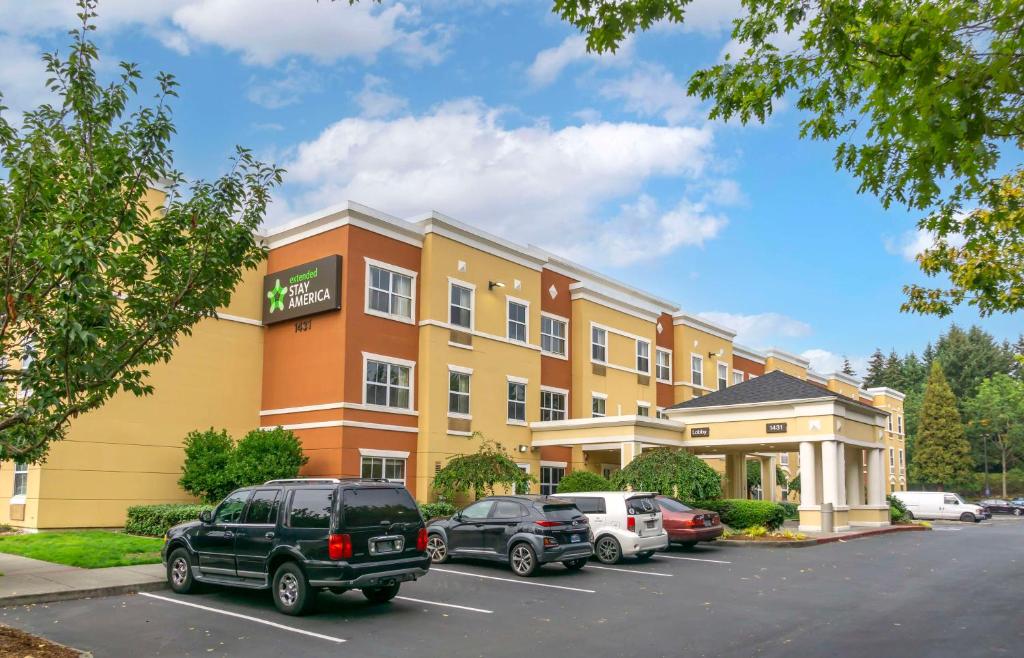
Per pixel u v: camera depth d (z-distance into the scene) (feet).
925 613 39.81
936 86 23.89
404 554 39.09
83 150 29.76
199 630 34.53
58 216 26.16
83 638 32.99
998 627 36.17
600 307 120.98
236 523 40.47
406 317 89.97
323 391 83.46
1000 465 290.76
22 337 30.17
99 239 26.27
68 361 25.71
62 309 25.95
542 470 105.19
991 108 24.58
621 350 125.08
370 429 83.66
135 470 77.82
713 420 103.24
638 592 46.42
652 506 63.10
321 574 36.60
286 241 90.68
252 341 89.66
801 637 33.81
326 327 84.48
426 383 89.71
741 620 37.73
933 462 252.62
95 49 29.27
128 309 29.96
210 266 30.48
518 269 105.29
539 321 108.06
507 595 44.91
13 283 27.66
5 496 75.72
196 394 83.66
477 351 96.73
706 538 69.41
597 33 26.03
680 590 47.37
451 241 94.89
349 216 84.43
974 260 48.57
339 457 80.53
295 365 87.04
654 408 132.16
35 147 27.73
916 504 161.27
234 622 36.17
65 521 72.33
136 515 72.33
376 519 38.37
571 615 38.88
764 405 98.48
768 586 49.29
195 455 77.71
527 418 103.81
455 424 92.17
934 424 256.32
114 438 76.59
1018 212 42.19
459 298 95.71
